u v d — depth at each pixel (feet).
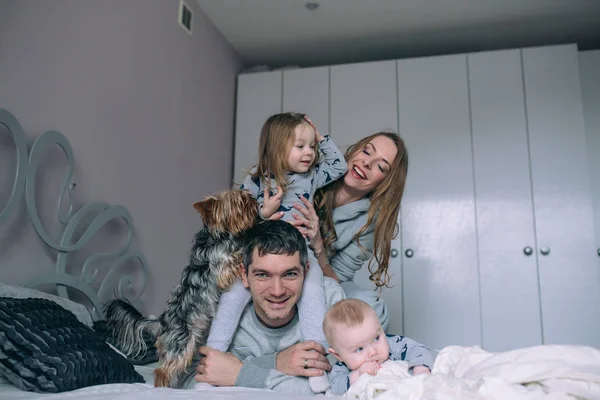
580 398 2.77
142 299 7.55
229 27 10.87
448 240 10.23
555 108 10.17
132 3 7.77
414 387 3.06
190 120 9.56
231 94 11.66
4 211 4.99
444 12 10.15
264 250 3.79
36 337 3.66
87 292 6.15
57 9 6.12
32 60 5.69
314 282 4.36
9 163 5.27
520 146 10.20
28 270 5.46
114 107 7.18
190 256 4.29
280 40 11.42
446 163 10.49
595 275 9.55
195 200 9.62
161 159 8.43
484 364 3.32
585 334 9.42
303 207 5.16
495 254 9.99
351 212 5.98
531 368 3.03
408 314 10.14
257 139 11.44
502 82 10.50
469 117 10.54
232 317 4.12
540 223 9.89
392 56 12.19
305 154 5.19
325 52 11.99
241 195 4.25
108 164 6.98
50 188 5.86
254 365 3.88
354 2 9.83
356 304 3.91
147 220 7.92
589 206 9.75
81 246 6.12
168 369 4.00
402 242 10.42
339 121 11.15
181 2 9.32
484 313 9.86
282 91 11.53
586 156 9.89
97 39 6.87
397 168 5.90
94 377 3.70
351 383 3.69
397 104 10.93
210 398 3.14
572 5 9.86
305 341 4.02
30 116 5.62
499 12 10.14
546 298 9.66
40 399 3.15
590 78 10.71
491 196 10.18
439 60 10.89
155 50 8.39
